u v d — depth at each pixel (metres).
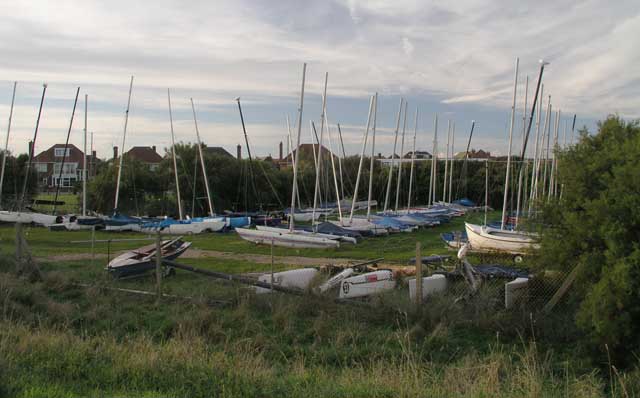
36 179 53.09
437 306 10.91
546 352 9.15
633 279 8.30
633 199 8.77
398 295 11.76
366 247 28.83
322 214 49.22
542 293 10.81
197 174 50.06
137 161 51.12
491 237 25.59
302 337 9.84
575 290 10.09
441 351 9.25
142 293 12.23
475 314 10.82
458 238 26.78
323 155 61.06
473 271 13.38
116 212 39.28
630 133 10.50
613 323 8.45
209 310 10.58
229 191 52.91
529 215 11.36
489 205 68.62
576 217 9.61
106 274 14.16
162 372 6.67
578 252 9.86
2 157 47.66
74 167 85.75
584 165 10.20
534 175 39.19
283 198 58.28
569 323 9.84
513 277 14.12
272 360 8.79
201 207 46.47
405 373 7.24
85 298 12.16
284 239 28.25
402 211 50.44
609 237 8.83
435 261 16.42
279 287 12.22
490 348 9.16
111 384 6.29
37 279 13.34
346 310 11.23
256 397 6.14
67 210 49.06
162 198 50.00
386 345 9.33
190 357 7.29
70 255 21.38
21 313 10.34
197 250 26.48
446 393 6.55
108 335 9.27
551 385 7.48
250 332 10.02
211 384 6.34
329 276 14.79
